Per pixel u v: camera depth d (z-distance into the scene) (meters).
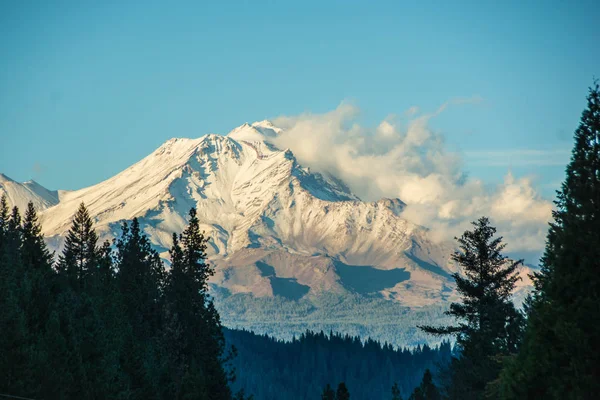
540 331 144.38
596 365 135.62
